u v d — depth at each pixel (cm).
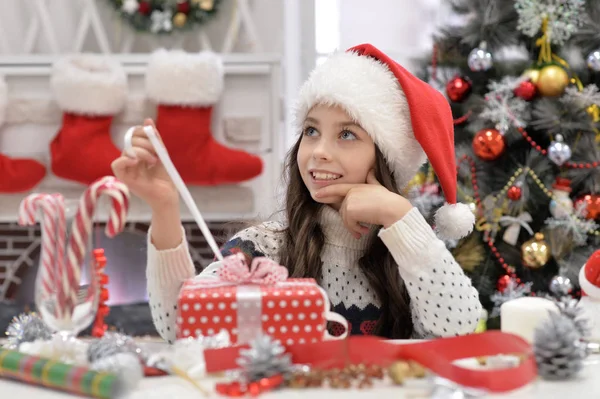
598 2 240
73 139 280
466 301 128
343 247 143
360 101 137
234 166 285
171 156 282
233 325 92
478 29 250
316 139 141
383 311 142
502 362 92
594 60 233
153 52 290
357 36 349
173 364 89
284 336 92
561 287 228
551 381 89
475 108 248
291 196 150
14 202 298
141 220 297
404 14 347
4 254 316
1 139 294
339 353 88
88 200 93
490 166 249
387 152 142
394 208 126
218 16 323
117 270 309
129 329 259
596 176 240
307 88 143
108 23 324
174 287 117
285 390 84
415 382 87
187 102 280
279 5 328
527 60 249
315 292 93
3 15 324
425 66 269
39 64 294
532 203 246
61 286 93
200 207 297
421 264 126
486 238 248
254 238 150
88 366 90
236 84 296
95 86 278
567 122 236
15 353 90
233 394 81
